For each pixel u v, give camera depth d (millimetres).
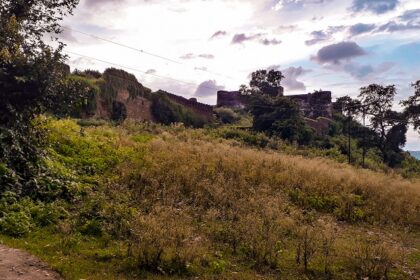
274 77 71750
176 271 7055
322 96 70062
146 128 29328
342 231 11719
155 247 7379
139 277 6691
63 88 12805
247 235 8945
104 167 13352
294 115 48188
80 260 7098
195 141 22781
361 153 49344
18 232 8086
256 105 50469
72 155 13789
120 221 8992
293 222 10836
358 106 50688
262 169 16141
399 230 12852
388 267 8094
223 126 48406
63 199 10281
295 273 7598
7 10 12523
